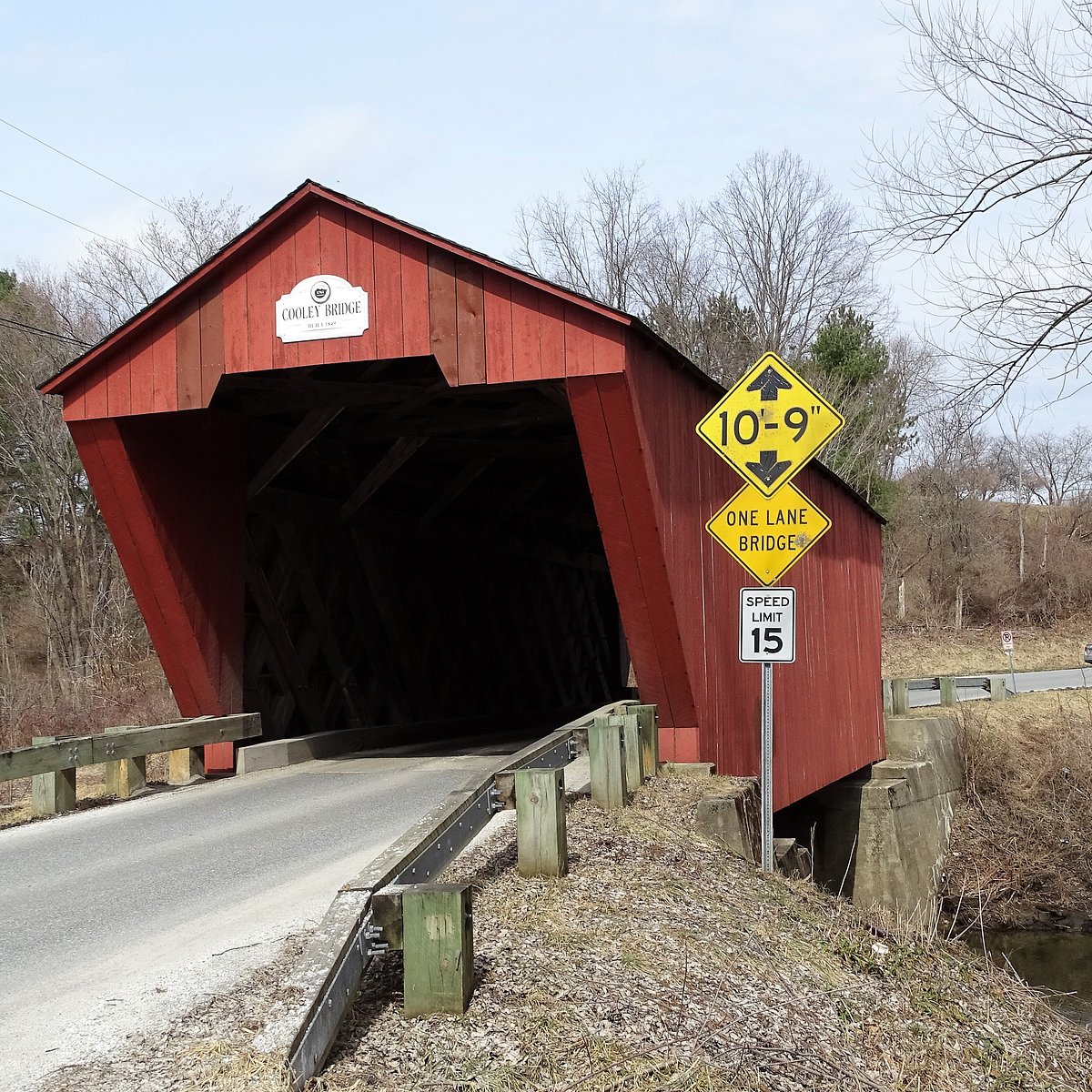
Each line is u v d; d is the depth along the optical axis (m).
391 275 9.90
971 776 23.25
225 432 11.80
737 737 11.79
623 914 5.87
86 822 9.43
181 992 4.80
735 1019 5.03
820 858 19.03
